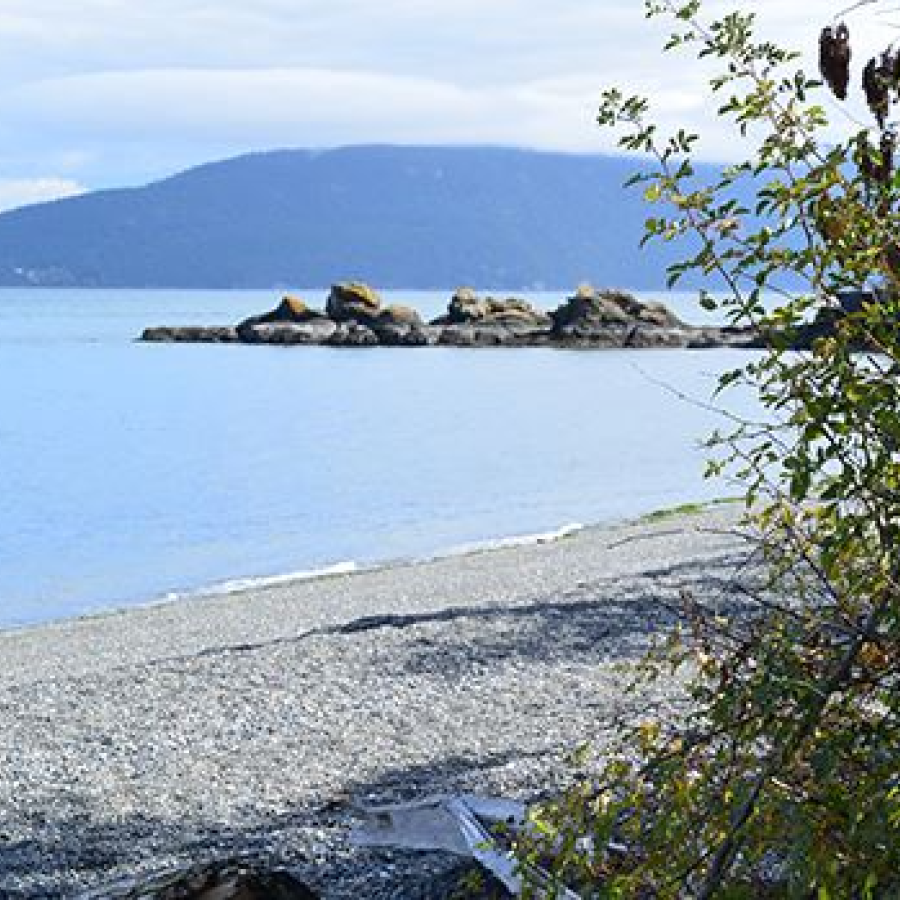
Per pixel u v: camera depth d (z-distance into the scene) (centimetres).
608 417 12356
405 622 2964
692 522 5181
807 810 546
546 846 633
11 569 5981
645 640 2492
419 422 12144
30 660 3638
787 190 575
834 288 579
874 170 569
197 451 10375
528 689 2223
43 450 10531
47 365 18588
